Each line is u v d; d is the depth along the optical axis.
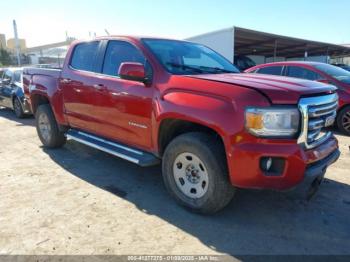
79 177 4.54
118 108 4.09
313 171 3.03
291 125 2.88
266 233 3.10
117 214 3.45
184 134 3.40
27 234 3.04
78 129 5.15
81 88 4.69
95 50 4.66
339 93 7.15
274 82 3.22
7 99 10.30
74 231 3.10
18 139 6.83
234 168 2.96
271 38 21.14
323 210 3.57
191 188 3.46
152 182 4.37
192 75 3.56
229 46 16.73
